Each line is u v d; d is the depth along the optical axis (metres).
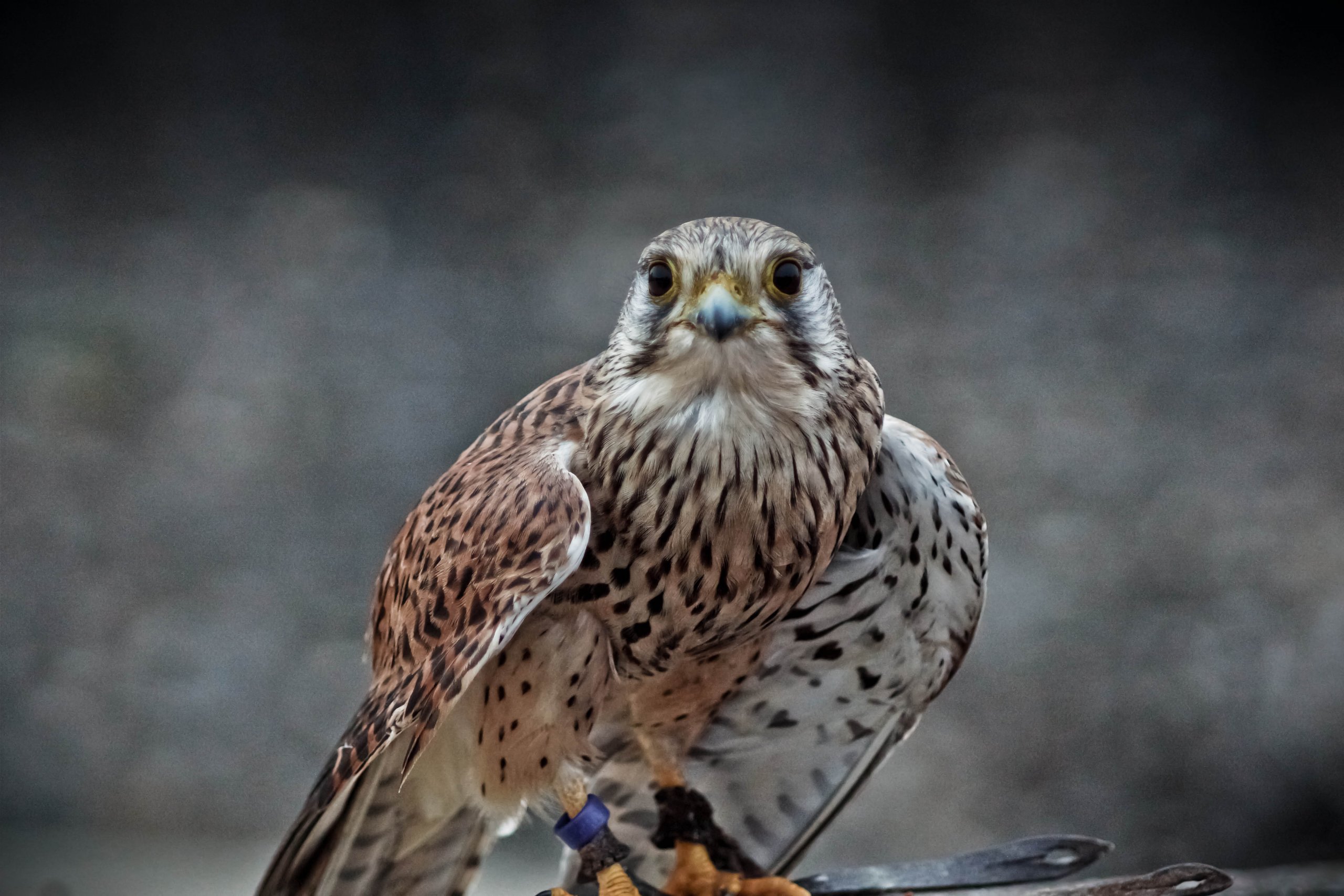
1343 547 6.27
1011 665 6.21
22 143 8.42
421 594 3.88
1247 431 6.84
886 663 3.93
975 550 3.91
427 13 8.55
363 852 3.92
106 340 7.59
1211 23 8.08
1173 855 5.78
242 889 5.13
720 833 3.94
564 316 7.68
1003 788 5.96
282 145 8.43
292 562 6.99
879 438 3.89
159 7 8.59
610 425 3.87
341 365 7.54
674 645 3.89
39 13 8.55
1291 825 5.76
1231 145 7.85
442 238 8.04
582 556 3.86
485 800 3.90
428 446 7.29
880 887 3.93
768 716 3.93
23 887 5.09
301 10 8.58
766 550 3.87
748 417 3.86
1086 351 7.21
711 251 3.87
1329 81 7.88
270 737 6.47
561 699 3.88
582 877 3.91
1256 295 7.32
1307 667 6.00
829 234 7.85
